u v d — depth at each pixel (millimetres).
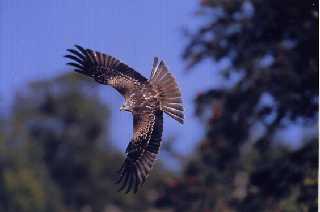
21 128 91438
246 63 37969
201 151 39406
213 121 38500
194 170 41594
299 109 37219
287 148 38188
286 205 35750
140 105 18234
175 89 17969
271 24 36625
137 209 71375
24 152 88688
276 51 37250
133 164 18641
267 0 36250
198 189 41188
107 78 18641
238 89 38156
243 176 39656
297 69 36875
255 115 38062
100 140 92125
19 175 83688
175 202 42094
